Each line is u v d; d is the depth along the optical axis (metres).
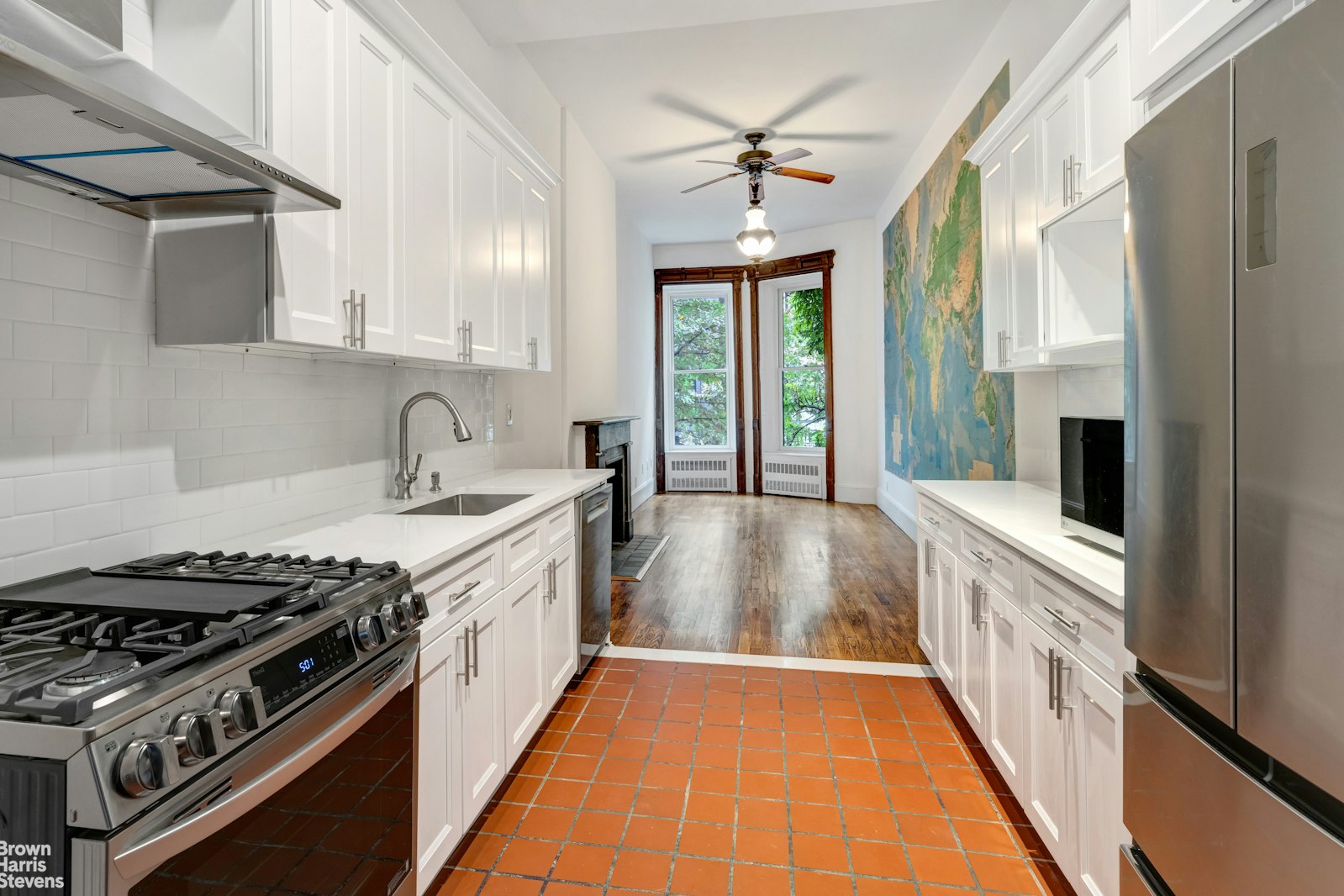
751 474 8.56
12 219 1.21
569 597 2.66
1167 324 1.09
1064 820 1.54
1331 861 0.79
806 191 6.47
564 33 3.21
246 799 0.93
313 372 2.03
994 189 2.77
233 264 1.44
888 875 1.69
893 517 6.59
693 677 2.90
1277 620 0.85
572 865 1.72
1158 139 1.11
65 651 0.95
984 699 2.10
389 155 1.86
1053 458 2.85
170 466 1.53
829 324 7.75
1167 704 1.13
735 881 1.67
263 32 1.39
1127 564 1.22
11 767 0.75
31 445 1.25
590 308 5.13
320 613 1.12
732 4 2.98
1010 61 3.45
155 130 0.98
